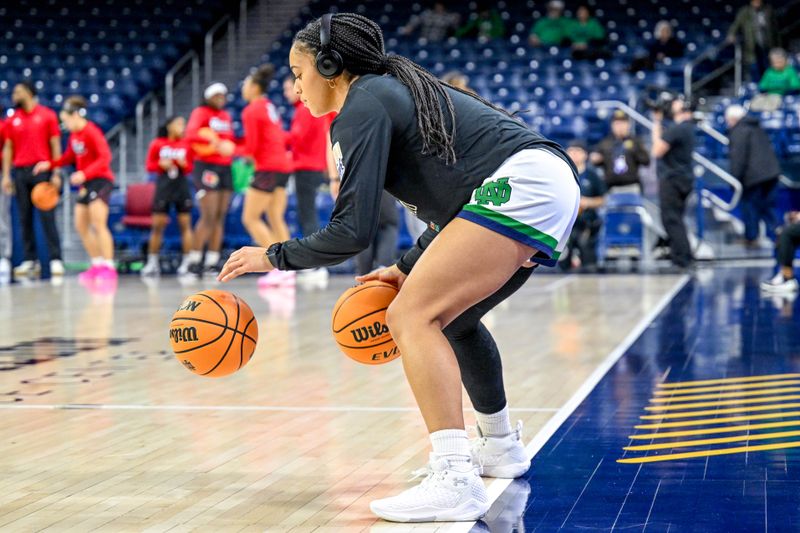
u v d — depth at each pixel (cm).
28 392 546
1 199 1605
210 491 352
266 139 1144
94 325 838
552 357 645
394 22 2191
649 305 942
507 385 550
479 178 317
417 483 360
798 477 359
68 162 1384
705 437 424
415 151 318
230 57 2102
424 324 315
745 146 1478
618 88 1911
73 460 397
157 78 2078
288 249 321
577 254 1442
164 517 322
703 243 1498
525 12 2211
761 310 890
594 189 1381
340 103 335
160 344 727
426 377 314
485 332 360
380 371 604
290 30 2209
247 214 1154
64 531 308
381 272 353
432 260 314
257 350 690
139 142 1870
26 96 1388
